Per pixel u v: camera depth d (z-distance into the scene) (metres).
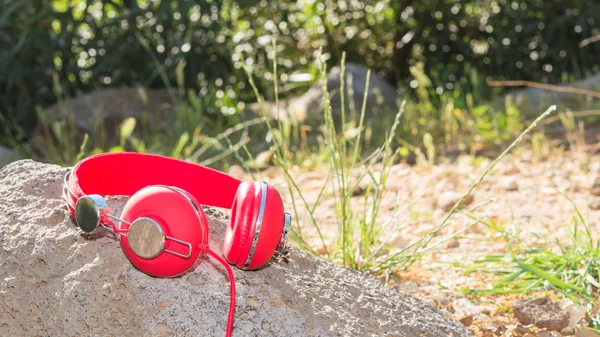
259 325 0.90
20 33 2.90
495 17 3.61
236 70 3.25
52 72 3.03
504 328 1.12
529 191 1.87
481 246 1.45
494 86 3.39
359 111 2.90
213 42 3.10
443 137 2.58
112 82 3.09
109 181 1.02
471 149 2.35
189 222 0.86
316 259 1.07
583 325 1.13
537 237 1.43
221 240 0.99
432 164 2.23
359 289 1.02
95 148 2.57
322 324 0.93
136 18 3.05
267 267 0.97
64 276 0.93
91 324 0.90
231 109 3.01
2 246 0.96
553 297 1.23
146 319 0.89
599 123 2.57
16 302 0.94
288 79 3.35
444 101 2.88
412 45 3.78
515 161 2.19
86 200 0.87
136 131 2.75
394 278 1.29
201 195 1.06
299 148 2.58
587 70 3.51
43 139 2.67
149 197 0.86
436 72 3.68
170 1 2.84
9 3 2.82
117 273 0.92
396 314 0.99
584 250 1.32
